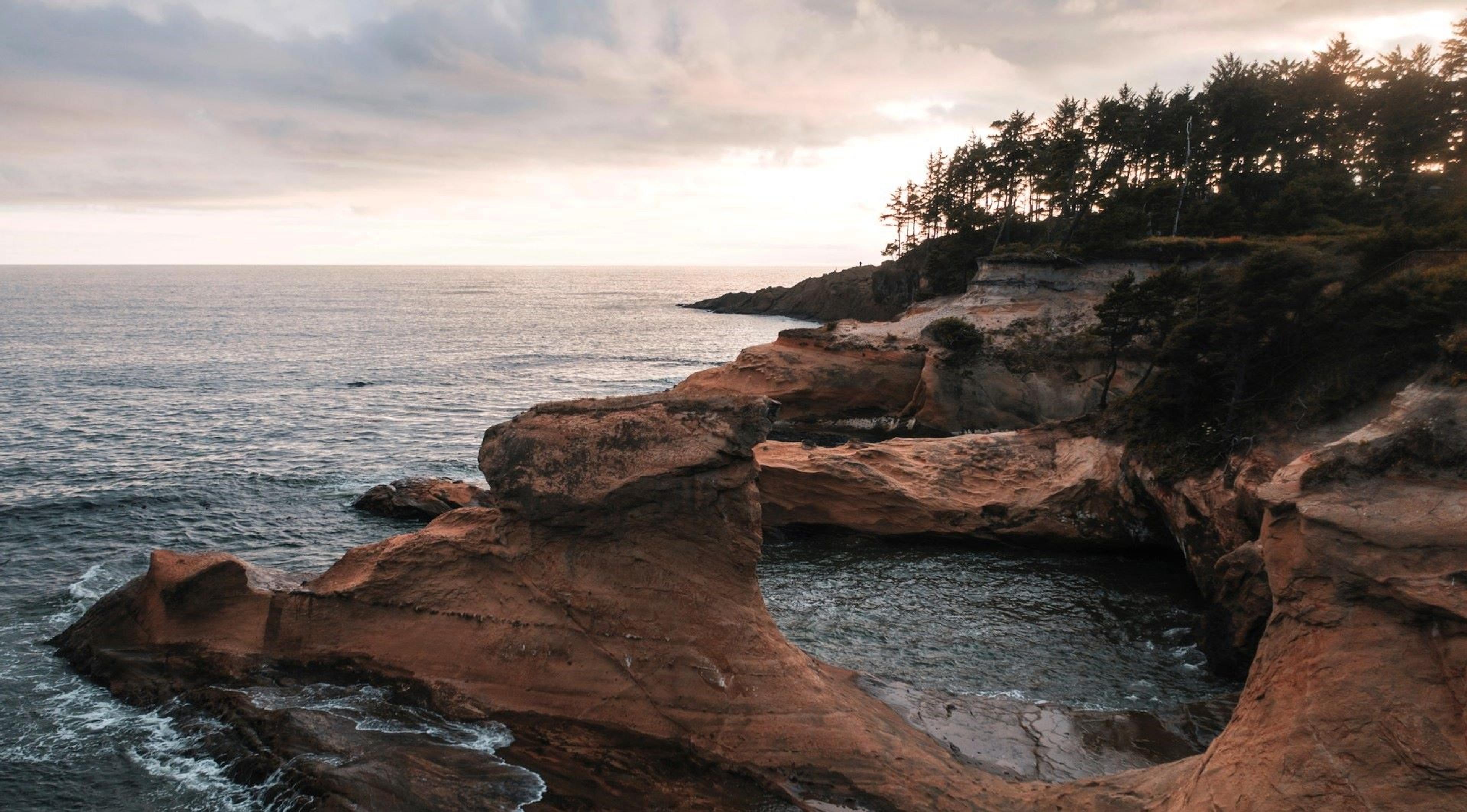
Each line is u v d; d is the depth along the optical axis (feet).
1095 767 64.69
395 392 275.59
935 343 197.88
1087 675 86.33
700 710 63.21
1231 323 108.99
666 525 67.15
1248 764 48.08
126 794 61.31
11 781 62.54
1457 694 43.19
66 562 112.27
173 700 71.61
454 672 69.56
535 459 69.92
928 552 125.49
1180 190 232.94
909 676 85.71
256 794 60.75
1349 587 48.03
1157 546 122.42
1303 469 54.24
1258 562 83.51
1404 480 50.78
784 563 120.57
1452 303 93.97
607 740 63.77
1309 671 48.19
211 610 77.20
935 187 400.88
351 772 59.31
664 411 69.05
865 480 130.93
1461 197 164.86
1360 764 43.98
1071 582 113.09
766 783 59.00
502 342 449.48
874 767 58.44
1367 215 199.72
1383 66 228.43
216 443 190.60
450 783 59.77
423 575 73.36
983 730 70.33
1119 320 169.27
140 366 315.78
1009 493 130.31
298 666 72.90
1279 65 246.27
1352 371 101.30
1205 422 115.14
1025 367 191.11
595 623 67.21
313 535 129.39
